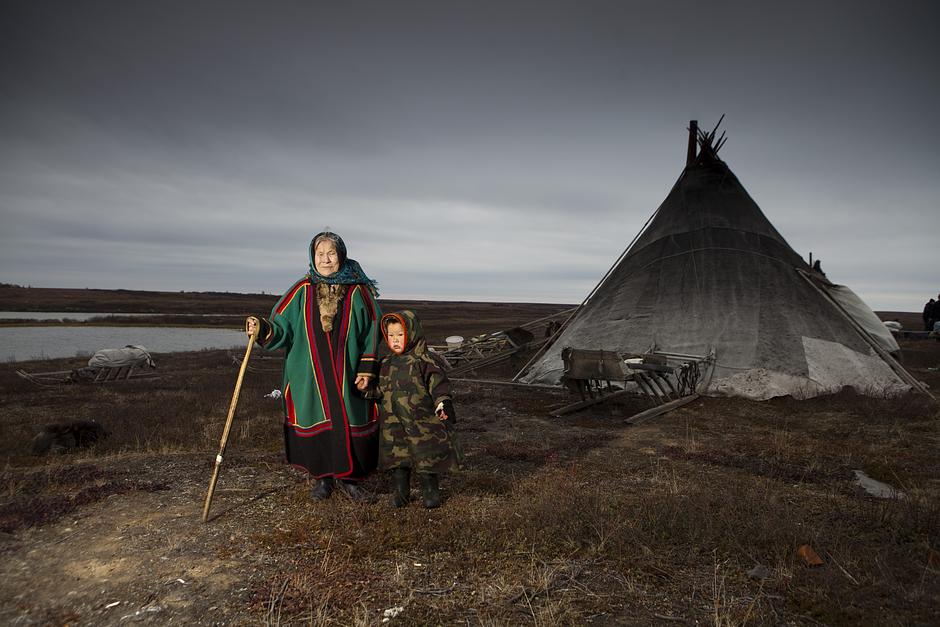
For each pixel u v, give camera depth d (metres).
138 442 6.71
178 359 21.08
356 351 4.27
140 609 2.76
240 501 4.36
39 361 19.94
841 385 10.02
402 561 3.33
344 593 2.94
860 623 2.66
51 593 2.92
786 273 11.66
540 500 4.26
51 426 6.56
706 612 2.80
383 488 4.71
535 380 12.06
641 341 11.43
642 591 3.01
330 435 4.17
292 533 3.69
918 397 9.60
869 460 5.87
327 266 4.32
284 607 2.79
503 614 2.76
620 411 9.01
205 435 7.18
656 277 12.16
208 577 3.10
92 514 4.06
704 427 7.74
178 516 4.03
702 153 13.57
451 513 4.10
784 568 3.21
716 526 3.77
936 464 5.73
